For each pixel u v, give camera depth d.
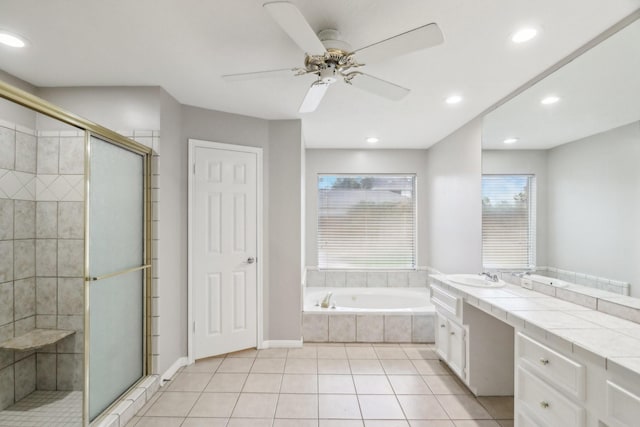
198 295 2.99
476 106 2.87
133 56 2.04
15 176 2.25
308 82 2.43
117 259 2.17
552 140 2.17
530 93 2.35
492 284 2.57
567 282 2.11
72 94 2.50
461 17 1.60
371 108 2.94
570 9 1.54
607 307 1.82
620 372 1.17
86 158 1.86
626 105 1.71
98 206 1.98
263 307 3.31
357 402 2.35
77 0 1.49
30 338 2.25
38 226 2.38
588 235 1.94
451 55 1.98
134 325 2.39
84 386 1.85
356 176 4.66
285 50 1.96
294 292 3.33
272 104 2.90
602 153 1.83
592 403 1.30
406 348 3.35
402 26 1.69
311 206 4.61
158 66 2.18
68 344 2.36
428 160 4.55
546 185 2.27
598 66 1.84
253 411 2.23
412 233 4.64
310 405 2.31
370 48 1.51
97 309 1.98
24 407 2.16
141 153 2.42
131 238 2.34
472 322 2.44
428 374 2.79
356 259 4.63
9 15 1.61
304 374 2.78
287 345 3.34
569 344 1.42
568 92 2.05
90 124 1.84
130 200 2.32
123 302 2.25
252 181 3.24
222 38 1.83
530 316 1.77
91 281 1.92
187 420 2.13
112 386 2.13
